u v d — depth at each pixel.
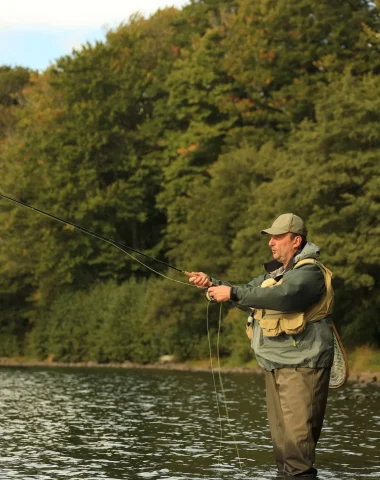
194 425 13.67
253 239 38.91
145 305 47.19
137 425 13.70
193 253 44.56
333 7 46.97
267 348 8.67
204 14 59.06
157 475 8.86
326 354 8.55
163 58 61.00
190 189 50.09
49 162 56.25
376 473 8.86
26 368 43.00
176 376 32.19
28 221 55.66
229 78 52.06
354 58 45.69
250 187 44.03
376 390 21.67
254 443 11.40
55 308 54.31
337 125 33.38
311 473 8.64
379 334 36.88
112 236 55.38
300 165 34.78
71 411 16.39
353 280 32.81
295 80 46.41
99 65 56.62
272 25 48.53
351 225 33.06
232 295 8.52
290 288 8.39
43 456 10.24
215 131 50.72
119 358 48.50
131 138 56.47
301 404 8.52
